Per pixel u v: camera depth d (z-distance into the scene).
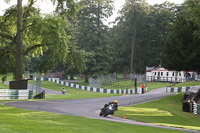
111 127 23.00
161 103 57.34
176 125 30.50
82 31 139.12
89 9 140.50
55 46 58.53
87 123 24.88
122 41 173.12
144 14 165.75
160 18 168.38
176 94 73.06
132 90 92.19
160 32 166.25
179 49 63.62
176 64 64.44
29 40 68.25
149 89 102.94
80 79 164.50
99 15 141.25
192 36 63.44
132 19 167.00
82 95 73.31
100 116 33.97
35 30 57.66
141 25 166.88
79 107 44.19
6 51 65.88
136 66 178.12
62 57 60.78
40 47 69.06
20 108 37.84
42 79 126.12
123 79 141.12
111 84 115.69
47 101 52.62
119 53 182.75
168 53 66.25
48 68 66.94
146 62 176.62
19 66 62.16
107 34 146.62
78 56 77.62
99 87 109.50
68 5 60.06
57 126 21.72
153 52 169.00
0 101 49.38
